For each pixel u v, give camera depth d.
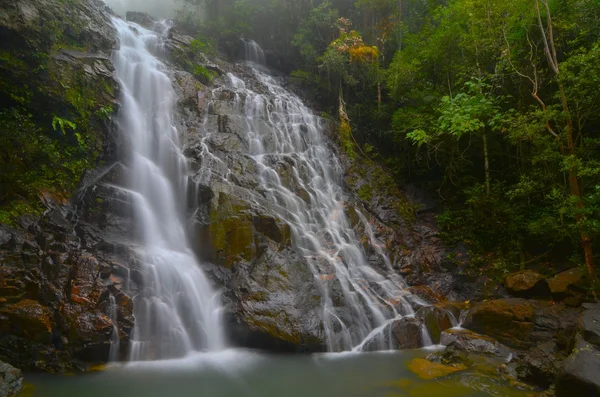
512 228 11.97
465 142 14.01
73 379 6.52
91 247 8.42
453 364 7.41
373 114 17.02
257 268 9.02
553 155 9.16
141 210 10.02
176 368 7.25
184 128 12.41
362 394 6.30
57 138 10.24
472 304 10.20
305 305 8.58
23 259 7.39
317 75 19.20
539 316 8.50
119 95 11.59
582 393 5.44
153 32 16.67
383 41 19.14
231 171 11.34
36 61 10.02
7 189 8.57
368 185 14.28
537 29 11.77
